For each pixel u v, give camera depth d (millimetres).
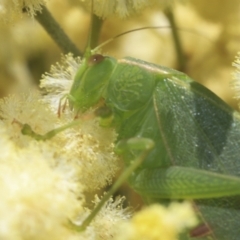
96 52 164
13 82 180
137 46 181
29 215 133
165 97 162
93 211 146
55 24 168
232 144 158
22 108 151
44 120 151
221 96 176
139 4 157
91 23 165
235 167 157
